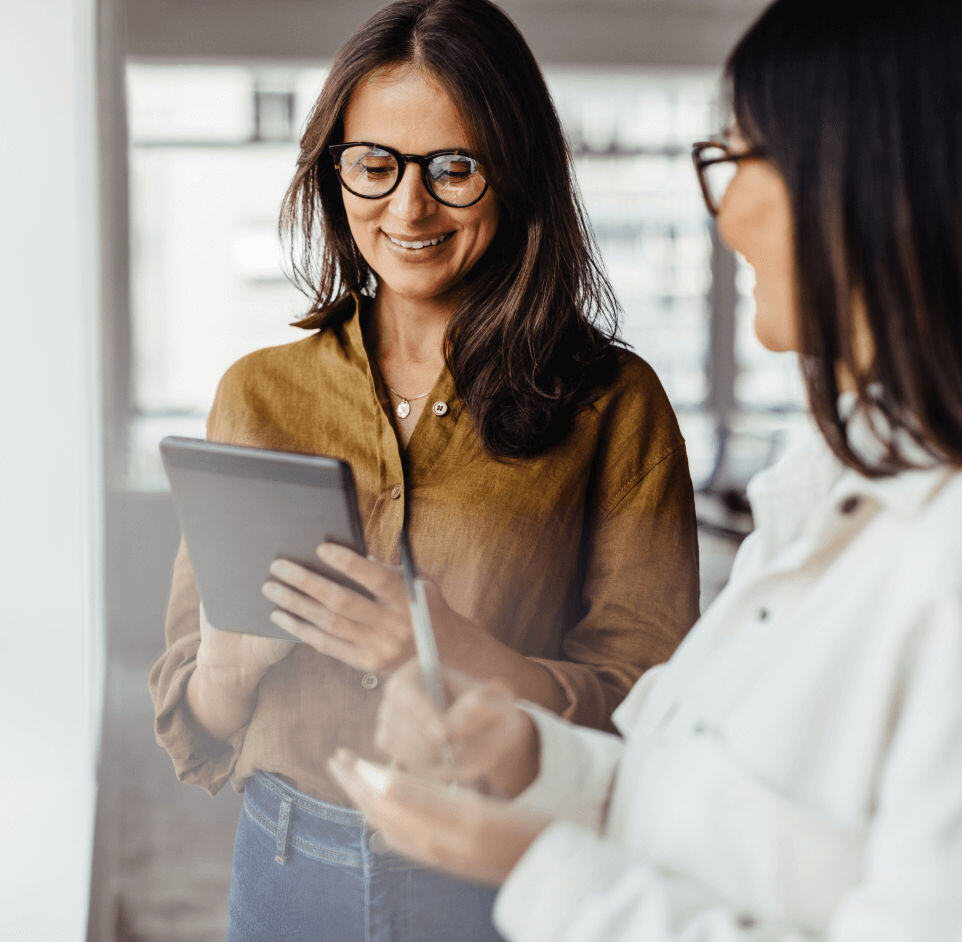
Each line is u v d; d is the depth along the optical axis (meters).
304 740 1.06
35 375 2.30
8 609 2.28
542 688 1.01
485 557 1.08
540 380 1.11
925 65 0.54
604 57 6.25
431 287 1.08
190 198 5.21
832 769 0.56
